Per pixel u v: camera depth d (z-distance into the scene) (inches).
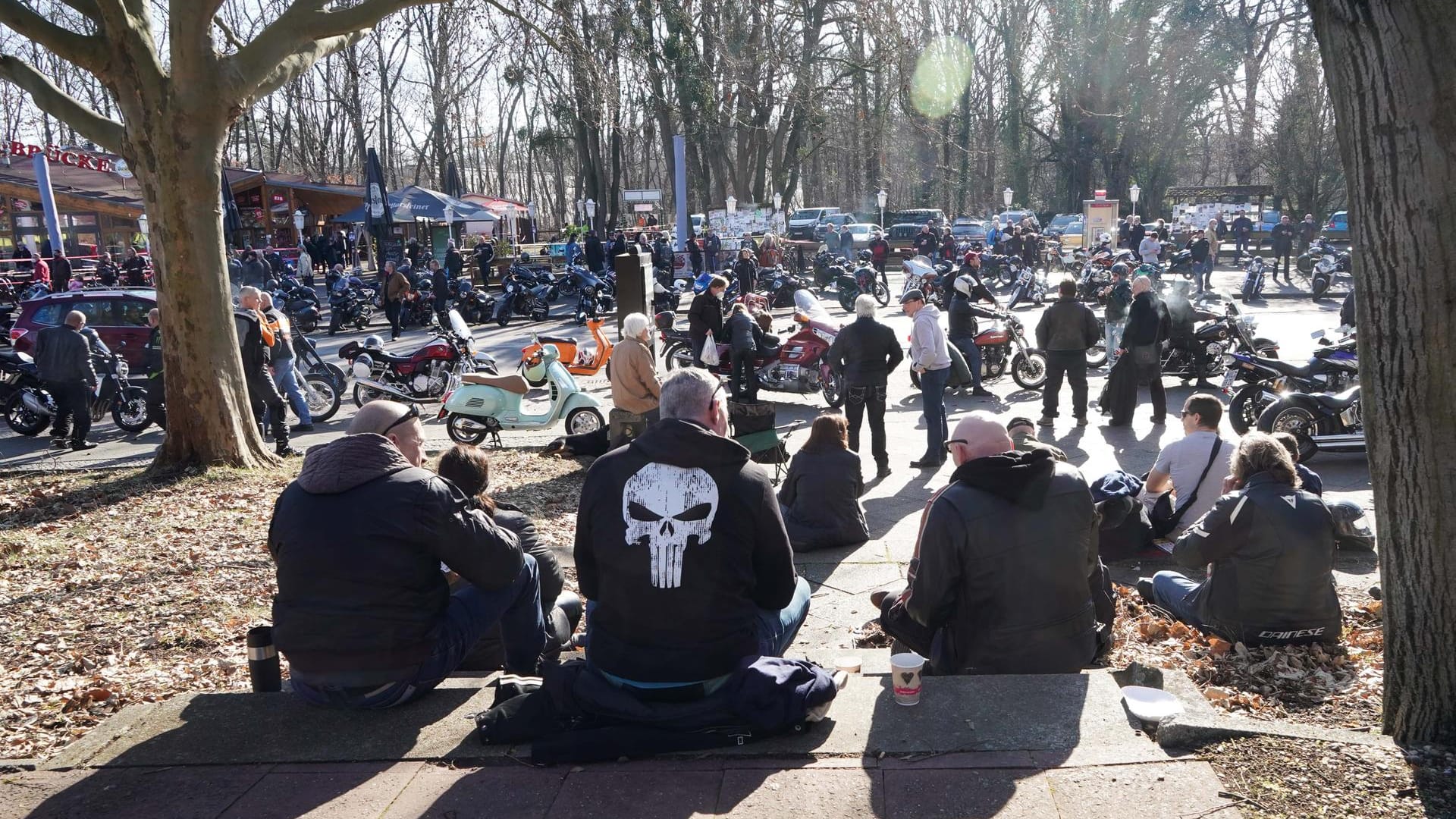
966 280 490.0
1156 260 1066.7
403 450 144.6
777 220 1378.0
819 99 1016.9
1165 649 188.1
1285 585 178.9
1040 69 1895.9
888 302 977.5
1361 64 115.4
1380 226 117.7
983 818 106.5
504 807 112.4
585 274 916.0
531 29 494.3
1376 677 167.8
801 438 424.8
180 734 133.5
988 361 521.3
